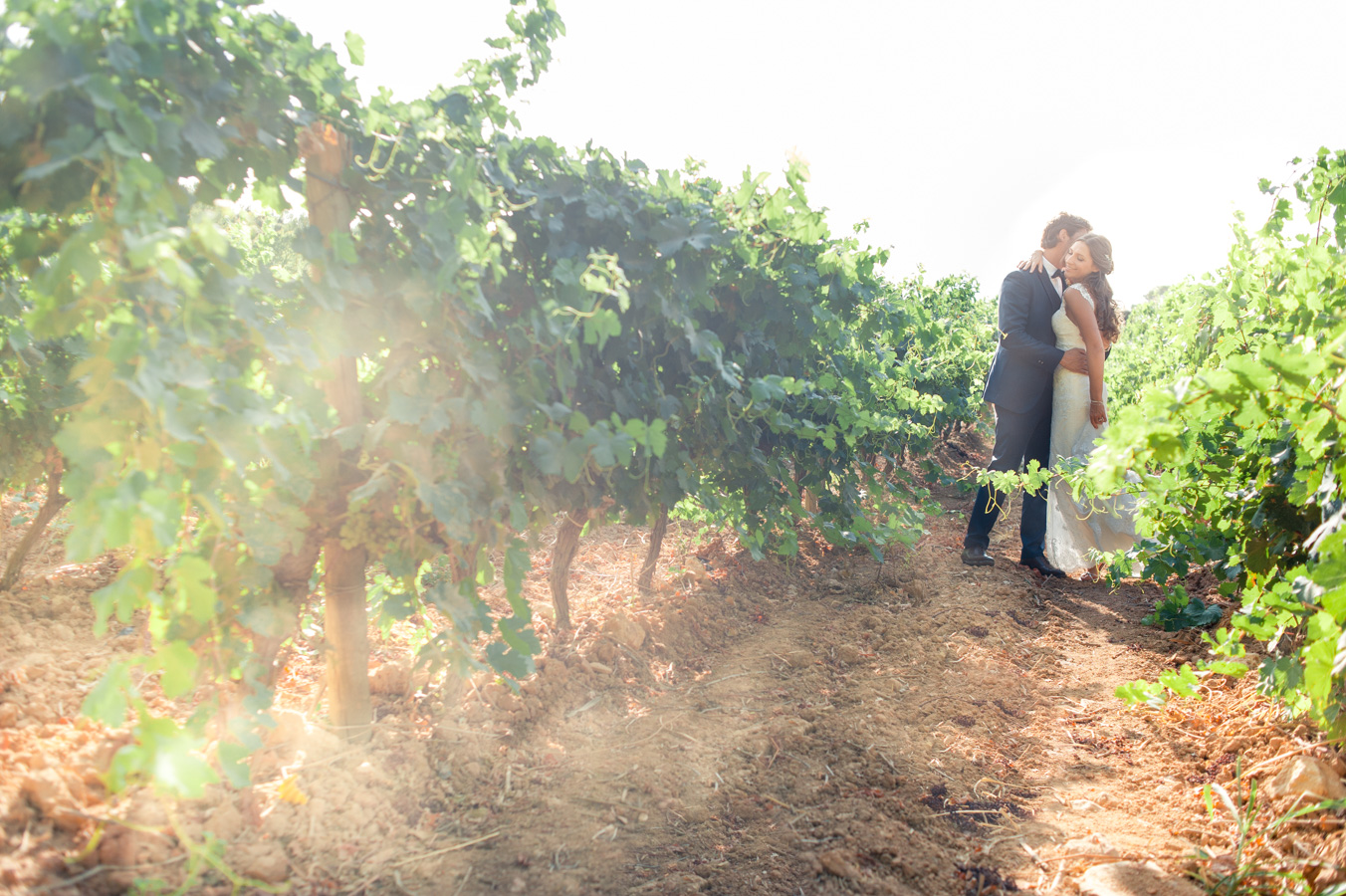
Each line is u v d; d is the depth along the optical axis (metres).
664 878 2.17
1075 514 5.05
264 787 2.21
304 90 2.15
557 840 2.30
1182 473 3.53
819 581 4.88
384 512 2.37
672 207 3.08
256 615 2.04
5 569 3.49
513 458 2.73
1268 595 2.42
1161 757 2.82
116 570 3.66
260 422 1.76
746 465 3.86
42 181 1.71
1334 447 2.21
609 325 2.45
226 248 1.67
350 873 2.04
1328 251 3.45
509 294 2.78
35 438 3.15
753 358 3.76
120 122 1.56
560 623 3.65
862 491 6.30
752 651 3.81
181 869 1.82
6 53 1.49
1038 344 5.00
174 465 1.68
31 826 1.75
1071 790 2.65
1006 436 5.14
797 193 3.40
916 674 3.56
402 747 2.57
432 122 2.34
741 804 2.55
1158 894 2.04
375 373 2.63
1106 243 4.93
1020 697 3.36
